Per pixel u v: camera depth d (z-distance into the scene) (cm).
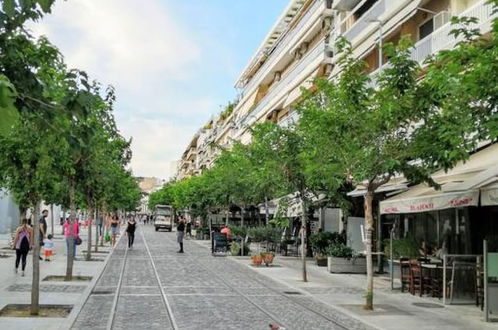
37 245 1258
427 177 1466
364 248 2694
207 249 4119
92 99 542
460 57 923
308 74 4097
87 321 1204
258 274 2361
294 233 3853
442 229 2208
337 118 1445
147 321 1217
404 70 1376
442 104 1214
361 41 3275
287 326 1205
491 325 1262
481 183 1383
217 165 4531
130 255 3266
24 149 1176
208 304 1486
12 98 310
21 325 1113
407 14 2689
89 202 2700
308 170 1656
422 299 1686
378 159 1454
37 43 641
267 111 5572
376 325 1238
